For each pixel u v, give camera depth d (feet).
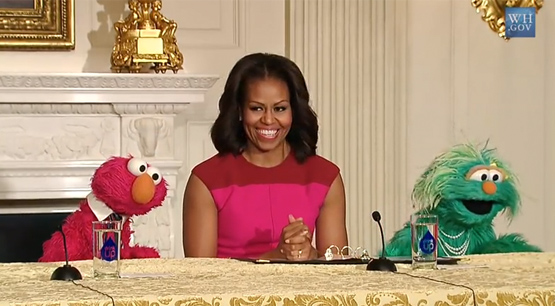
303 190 9.21
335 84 14.87
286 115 9.04
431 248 6.54
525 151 15.57
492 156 8.75
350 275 6.09
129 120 13.48
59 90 13.05
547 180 15.62
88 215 9.25
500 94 15.49
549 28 15.60
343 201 9.42
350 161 14.96
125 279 5.91
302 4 14.76
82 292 5.26
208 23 14.58
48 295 5.15
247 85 9.06
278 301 5.12
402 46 15.15
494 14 15.44
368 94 14.98
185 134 14.51
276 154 9.25
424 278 5.87
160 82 13.24
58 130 13.42
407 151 15.17
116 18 14.24
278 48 14.80
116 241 6.08
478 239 8.63
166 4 14.44
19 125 13.30
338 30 14.85
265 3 14.75
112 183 9.09
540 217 15.60
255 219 9.03
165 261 6.89
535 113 15.60
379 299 5.22
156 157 13.60
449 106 15.33
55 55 14.06
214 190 9.05
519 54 15.55
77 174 13.39
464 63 15.37
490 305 5.32
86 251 9.24
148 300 5.01
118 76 13.05
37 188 13.30
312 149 9.38
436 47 15.26
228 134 9.21
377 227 15.05
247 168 9.20
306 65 14.76
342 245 9.25
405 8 15.15
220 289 5.32
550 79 15.61
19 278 6.18
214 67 14.58
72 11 13.91
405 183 15.15
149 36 13.20
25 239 13.38
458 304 5.30
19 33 13.74
